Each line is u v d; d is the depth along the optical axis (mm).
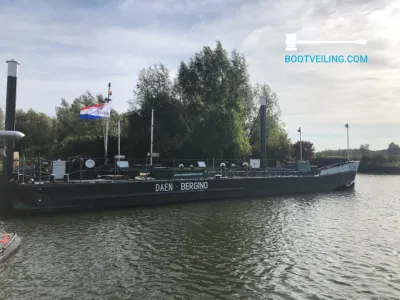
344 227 15352
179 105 39000
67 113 57875
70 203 17766
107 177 21797
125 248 11500
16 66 17516
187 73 39812
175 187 21641
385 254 11297
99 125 48625
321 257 10867
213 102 39438
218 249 11547
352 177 34188
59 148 42938
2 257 9891
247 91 45344
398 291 8289
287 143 51188
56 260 10172
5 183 16844
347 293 8125
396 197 27094
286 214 18453
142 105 38500
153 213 18062
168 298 7703
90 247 11555
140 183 20078
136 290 8117
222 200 23766
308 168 30750
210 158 38531
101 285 8375
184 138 38406
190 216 17344
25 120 55781
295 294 8023
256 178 26203
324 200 24859
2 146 21062
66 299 7562
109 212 18109
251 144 50406
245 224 15586
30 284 8352
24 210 16625
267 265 10031
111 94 25797
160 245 11906
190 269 9594
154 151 37688
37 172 21359
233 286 8445
